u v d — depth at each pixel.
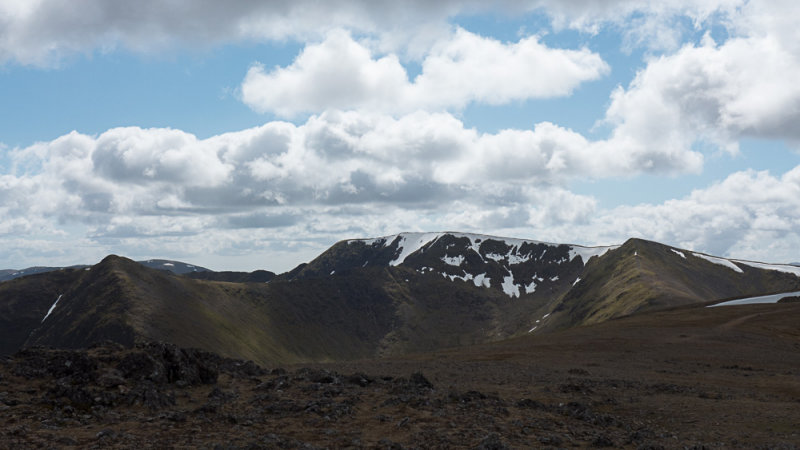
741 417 27.42
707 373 48.75
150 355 27.12
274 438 19.16
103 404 22.61
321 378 30.64
